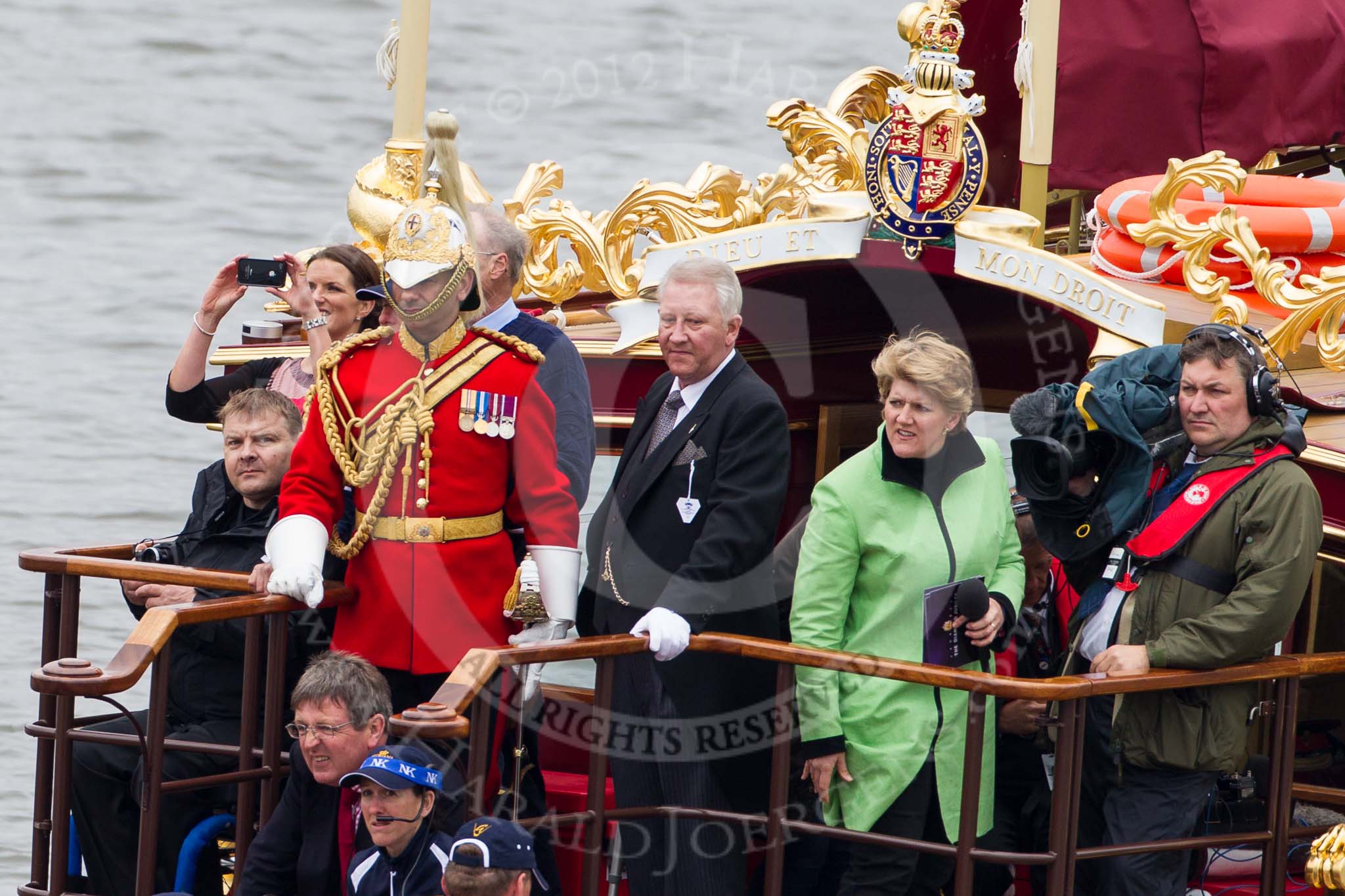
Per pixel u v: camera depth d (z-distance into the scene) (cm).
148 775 2205
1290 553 2059
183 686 2441
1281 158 3575
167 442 5550
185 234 6569
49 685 2127
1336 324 2566
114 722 2484
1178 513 2119
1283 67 3189
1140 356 2184
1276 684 2184
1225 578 2097
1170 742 2119
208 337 2728
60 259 6319
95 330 6025
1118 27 3142
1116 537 2148
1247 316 2531
